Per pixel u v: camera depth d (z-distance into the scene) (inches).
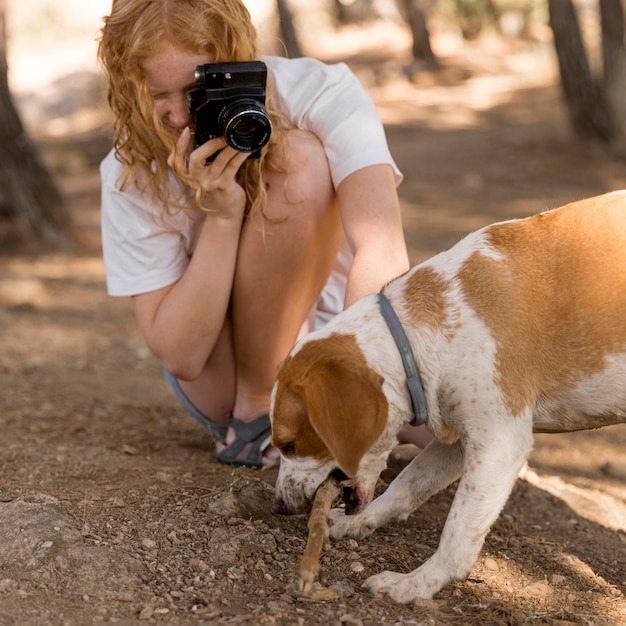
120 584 101.6
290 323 135.5
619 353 106.2
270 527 119.2
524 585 113.3
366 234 123.1
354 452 99.7
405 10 951.6
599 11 566.6
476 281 109.2
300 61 135.9
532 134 601.0
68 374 217.0
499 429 105.3
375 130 129.1
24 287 307.0
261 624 94.6
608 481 168.1
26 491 125.5
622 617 106.3
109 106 126.5
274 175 128.2
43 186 378.6
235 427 142.8
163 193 129.2
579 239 109.3
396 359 107.6
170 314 132.0
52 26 1254.9
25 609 95.0
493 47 1022.4
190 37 114.8
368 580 106.0
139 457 148.6
